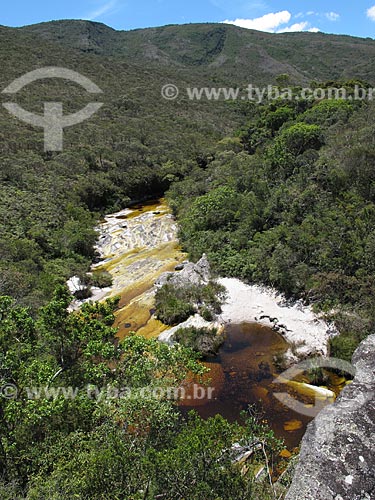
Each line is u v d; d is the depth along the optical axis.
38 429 10.04
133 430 9.66
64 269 27.03
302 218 26.31
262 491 8.43
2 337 10.61
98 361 11.20
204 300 22.72
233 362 18.59
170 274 25.72
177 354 10.62
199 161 53.25
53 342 11.43
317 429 6.92
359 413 7.05
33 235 29.09
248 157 41.88
